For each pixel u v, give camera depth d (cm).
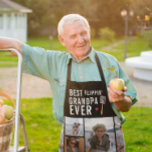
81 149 218
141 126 512
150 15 455
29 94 833
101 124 215
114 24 3791
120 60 1659
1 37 230
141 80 1034
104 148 217
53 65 227
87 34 215
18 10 3047
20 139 467
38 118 573
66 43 218
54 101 231
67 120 220
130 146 437
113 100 198
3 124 211
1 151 215
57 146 447
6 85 948
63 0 3772
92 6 3709
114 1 3725
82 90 216
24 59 230
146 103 710
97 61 221
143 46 2509
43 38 3669
